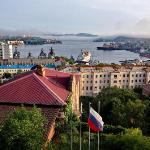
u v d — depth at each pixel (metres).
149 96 136.38
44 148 39.41
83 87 189.38
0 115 46.31
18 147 34.16
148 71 198.00
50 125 43.62
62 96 52.28
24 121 35.00
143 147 45.22
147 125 85.50
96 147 47.06
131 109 89.75
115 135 51.06
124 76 196.62
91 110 42.19
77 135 50.28
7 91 51.12
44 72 57.38
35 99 49.09
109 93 112.62
